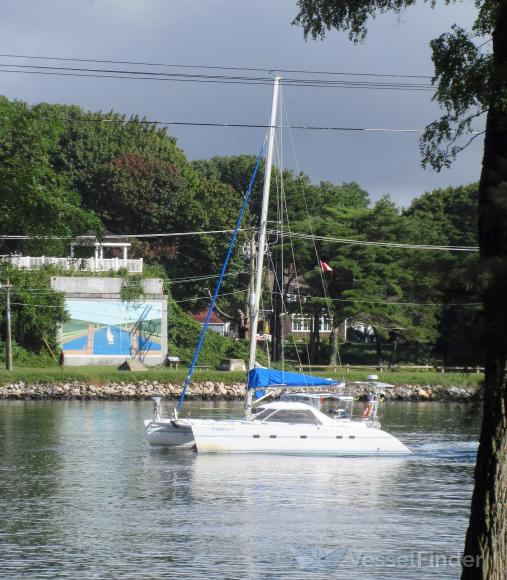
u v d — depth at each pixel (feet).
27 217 195.72
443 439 444.14
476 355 99.91
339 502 274.77
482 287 101.76
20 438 426.92
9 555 206.90
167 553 209.46
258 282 380.78
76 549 212.64
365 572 194.29
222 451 372.38
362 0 146.00
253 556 207.00
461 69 128.16
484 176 121.19
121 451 381.81
